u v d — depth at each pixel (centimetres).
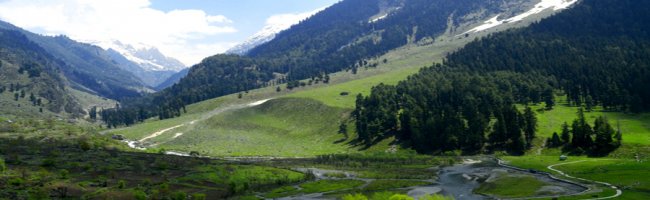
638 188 10912
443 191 12438
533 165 15938
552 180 13075
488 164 17425
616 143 17350
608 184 11769
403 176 15400
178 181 14162
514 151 19562
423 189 12812
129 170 15488
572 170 14275
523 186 12362
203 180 14488
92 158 17375
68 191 11788
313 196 12288
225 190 13325
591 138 18012
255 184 14312
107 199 11294
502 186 12644
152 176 14750
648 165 13525
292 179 14975
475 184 13450
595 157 17112
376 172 16412
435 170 16650
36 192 11350
